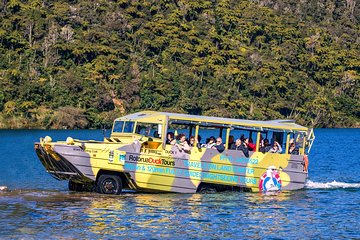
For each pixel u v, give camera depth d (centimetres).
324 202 5409
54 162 4969
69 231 4112
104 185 5088
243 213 4784
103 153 4975
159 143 5131
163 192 5222
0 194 5231
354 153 13412
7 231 4072
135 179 5041
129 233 4125
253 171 5384
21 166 8462
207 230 4288
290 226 4509
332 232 4400
